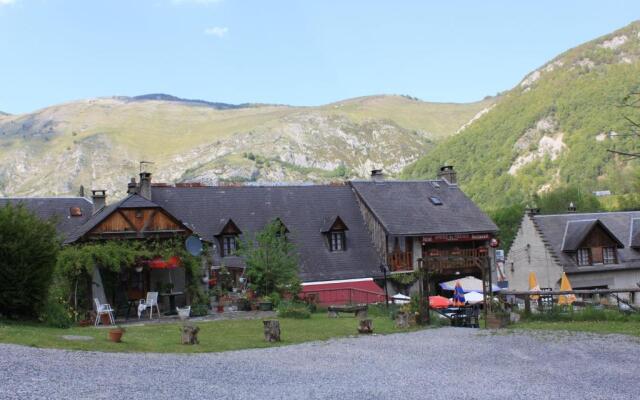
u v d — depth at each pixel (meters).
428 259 32.50
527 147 176.25
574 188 99.56
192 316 36.19
